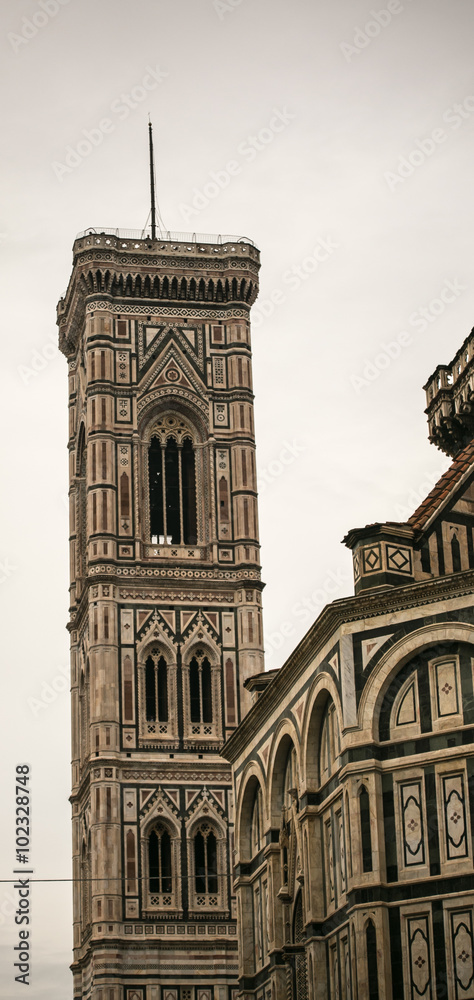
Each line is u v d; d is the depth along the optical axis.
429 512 75.75
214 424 140.00
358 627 70.50
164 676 132.88
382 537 73.94
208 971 125.06
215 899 127.06
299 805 77.31
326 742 74.94
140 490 136.75
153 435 139.25
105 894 125.56
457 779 66.94
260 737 85.94
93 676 131.75
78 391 148.50
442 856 66.50
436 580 68.94
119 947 124.50
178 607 134.12
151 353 140.62
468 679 67.69
